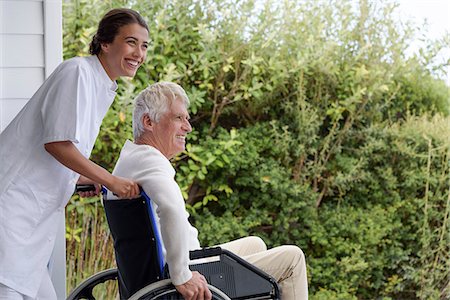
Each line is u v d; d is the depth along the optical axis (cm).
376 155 529
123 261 275
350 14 521
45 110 266
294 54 513
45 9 351
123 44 278
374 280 533
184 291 258
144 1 491
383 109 529
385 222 528
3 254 268
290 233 523
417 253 535
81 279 475
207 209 512
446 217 537
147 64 492
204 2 502
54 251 355
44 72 353
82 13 480
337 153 523
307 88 519
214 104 509
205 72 497
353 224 524
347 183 524
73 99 265
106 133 486
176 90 280
